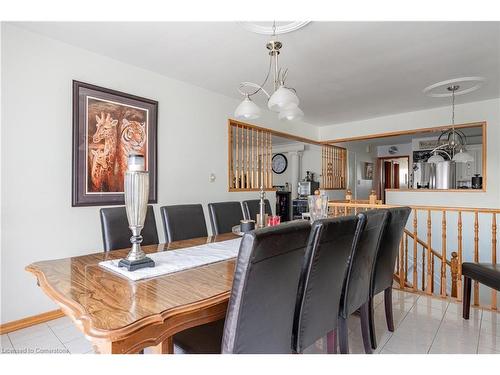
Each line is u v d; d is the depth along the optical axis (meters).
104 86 2.92
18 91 2.39
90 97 2.80
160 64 3.13
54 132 2.58
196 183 3.82
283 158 8.05
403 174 9.38
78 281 1.36
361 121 5.69
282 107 2.10
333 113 5.15
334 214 3.95
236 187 4.48
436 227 4.54
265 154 5.05
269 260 1.04
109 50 2.81
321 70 3.28
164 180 3.45
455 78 3.52
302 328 1.38
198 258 1.77
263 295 1.07
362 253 1.78
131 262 1.52
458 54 2.90
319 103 4.55
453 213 4.43
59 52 2.62
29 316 2.45
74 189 2.69
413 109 4.89
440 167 4.85
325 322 1.52
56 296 1.21
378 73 3.38
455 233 4.41
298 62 3.07
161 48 2.77
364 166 8.43
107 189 2.91
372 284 2.04
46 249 2.54
